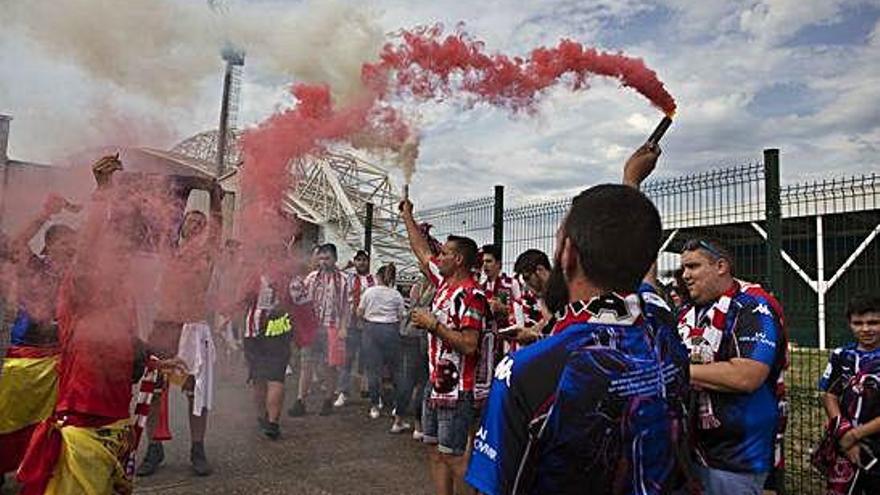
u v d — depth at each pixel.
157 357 4.47
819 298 7.41
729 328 2.91
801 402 6.55
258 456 5.78
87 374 3.36
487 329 4.33
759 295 2.92
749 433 2.79
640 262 1.65
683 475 1.65
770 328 2.82
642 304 1.71
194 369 5.14
